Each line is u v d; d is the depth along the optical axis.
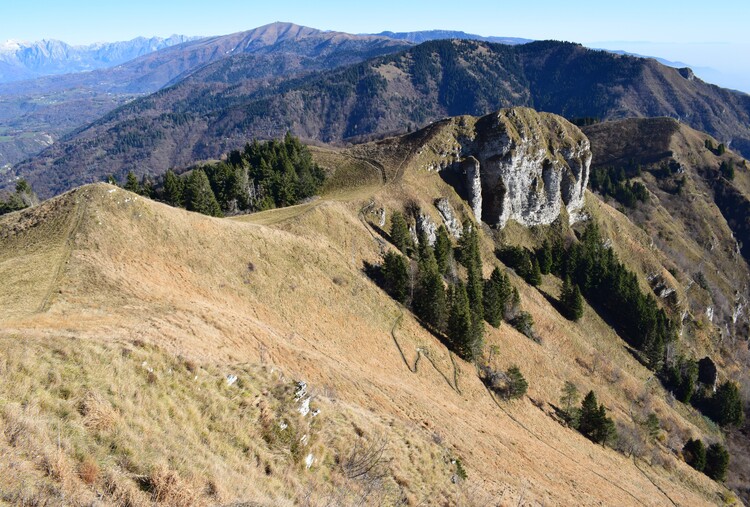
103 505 13.94
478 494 32.06
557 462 56.19
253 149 131.62
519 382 71.81
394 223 95.69
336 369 47.28
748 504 83.00
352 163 130.88
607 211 156.25
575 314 111.12
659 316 120.06
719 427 108.19
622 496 55.44
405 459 30.11
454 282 96.81
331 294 69.69
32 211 55.44
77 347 21.92
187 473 17.67
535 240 134.25
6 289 36.75
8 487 12.79
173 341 30.86
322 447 25.91
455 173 127.88
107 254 48.31
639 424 87.19
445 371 69.75
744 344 151.75
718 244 180.00
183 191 95.38
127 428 18.28
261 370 29.64
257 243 67.94
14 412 15.70
